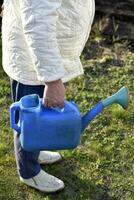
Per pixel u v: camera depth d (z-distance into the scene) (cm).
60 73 203
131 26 426
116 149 324
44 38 195
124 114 349
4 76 384
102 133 336
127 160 317
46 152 310
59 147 233
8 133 337
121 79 383
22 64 231
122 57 405
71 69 239
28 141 229
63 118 224
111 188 299
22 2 194
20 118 229
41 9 192
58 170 310
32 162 283
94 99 364
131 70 391
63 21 218
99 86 377
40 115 224
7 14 229
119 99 239
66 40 224
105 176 306
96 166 312
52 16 194
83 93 369
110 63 398
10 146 327
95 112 236
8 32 229
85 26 230
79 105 358
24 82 236
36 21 192
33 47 197
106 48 414
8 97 366
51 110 225
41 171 294
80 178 305
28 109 224
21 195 295
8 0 226
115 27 424
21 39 226
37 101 230
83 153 320
